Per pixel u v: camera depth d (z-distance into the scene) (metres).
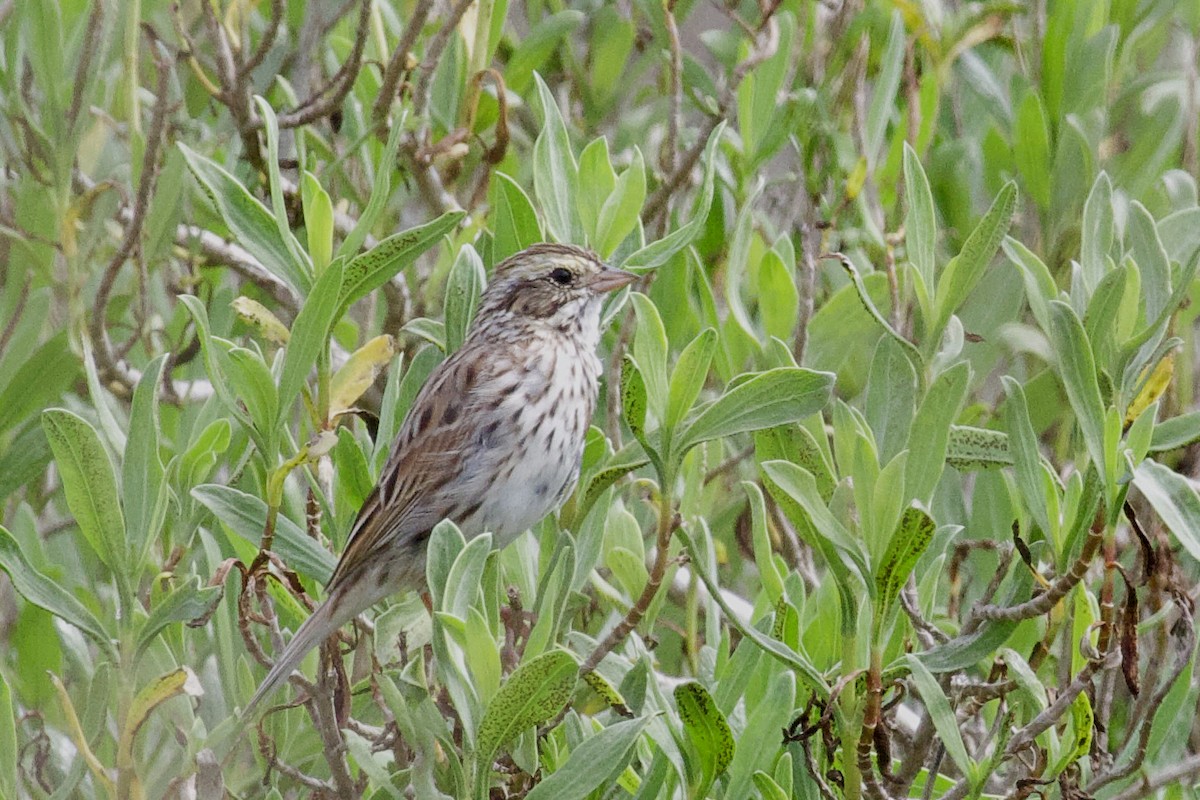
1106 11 12.29
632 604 9.40
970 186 12.88
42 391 11.24
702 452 10.10
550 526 9.30
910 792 8.95
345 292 8.57
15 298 11.62
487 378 10.48
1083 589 8.07
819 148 12.07
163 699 8.16
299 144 11.16
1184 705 8.98
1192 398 11.70
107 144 12.84
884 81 11.59
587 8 13.95
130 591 8.29
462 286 9.34
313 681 9.38
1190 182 11.61
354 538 9.09
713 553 9.38
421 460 10.44
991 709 9.34
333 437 8.23
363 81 12.35
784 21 11.88
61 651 10.53
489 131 12.62
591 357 10.91
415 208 12.80
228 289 11.80
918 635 8.51
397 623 8.48
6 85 11.82
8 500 12.08
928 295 8.73
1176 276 9.31
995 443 8.88
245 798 9.23
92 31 11.13
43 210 11.57
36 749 9.59
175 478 9.55
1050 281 8.52
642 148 13.30
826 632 8.69
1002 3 12.35
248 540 8.44
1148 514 9.55
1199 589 9.38
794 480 7.52
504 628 9.41
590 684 8.14
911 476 7.77
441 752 8.34
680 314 10.72
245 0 11.85
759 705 7.82
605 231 9.64
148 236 11.58
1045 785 7.85
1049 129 12.18
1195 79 12.48
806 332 10.56
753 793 8.26
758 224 12.38
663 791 8.19
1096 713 8.29
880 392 8.79
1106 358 8.02
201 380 12.56
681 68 12.33
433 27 12.96
